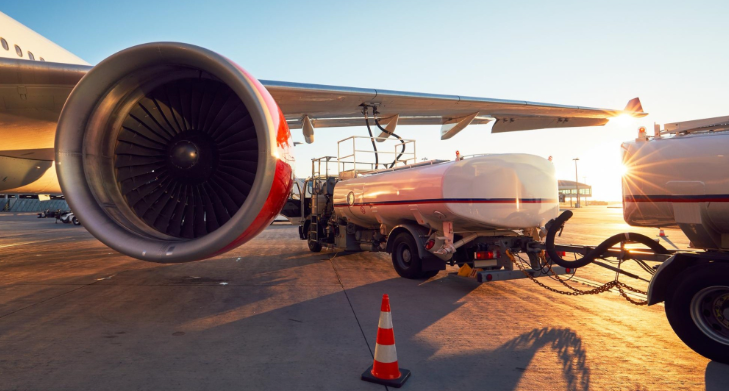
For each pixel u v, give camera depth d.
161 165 5.35
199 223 5.12
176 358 3.53
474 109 9.41
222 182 5.19
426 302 5.61
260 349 3.77
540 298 5.86
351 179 9.01
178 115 5.44
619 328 4.40
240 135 5.20
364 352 3.69
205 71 4.72
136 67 4.73
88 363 3.41
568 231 18.50
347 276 7.66
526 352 3.68
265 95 4.60
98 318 4.80
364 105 8.50
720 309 3.40
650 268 4.38
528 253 6.37
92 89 4.69
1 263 9.31
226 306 5.38
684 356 3.59
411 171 6.88
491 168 6.09
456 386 2.99
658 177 3.84
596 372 3.24
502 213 6.09
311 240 11.24
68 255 10.90
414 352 3.69
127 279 7.32
